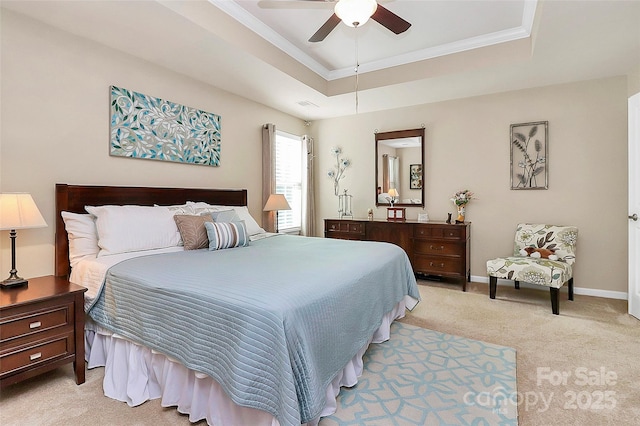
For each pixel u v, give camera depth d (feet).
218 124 12.63
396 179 15.93
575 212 12.35
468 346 7.95
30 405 5.69
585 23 8.03
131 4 7.19
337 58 12.41
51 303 6.06
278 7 7.86
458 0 8.70
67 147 8.36
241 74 11.28
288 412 4.07
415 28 10.15
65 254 8.12
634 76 10.89
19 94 7.52
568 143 12.38
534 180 12.97
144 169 10.18
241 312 4.53
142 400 5.77
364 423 5.22
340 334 5.53
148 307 5.68
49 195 8.04
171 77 10.87
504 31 10.32
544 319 9.76
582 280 12.33
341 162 17.37
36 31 7.77
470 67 11.11
